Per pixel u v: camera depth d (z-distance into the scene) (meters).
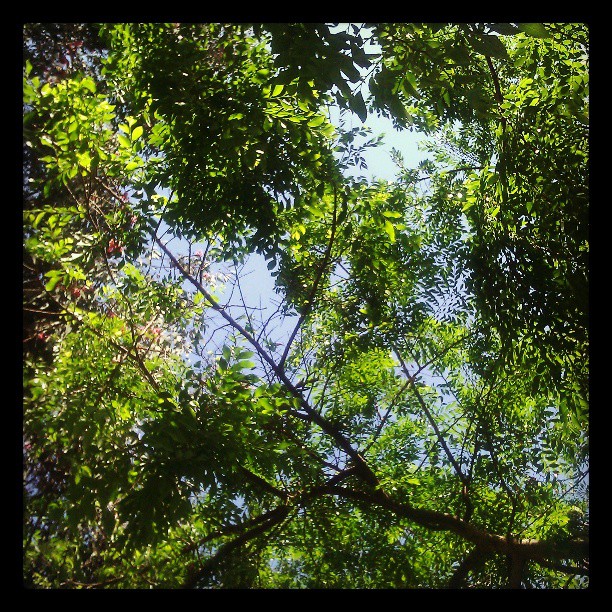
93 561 3.91
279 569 4.48
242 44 4.34
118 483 3.68
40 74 4.57
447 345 5.43
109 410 3.79
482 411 5.06
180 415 3.84
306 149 4.58
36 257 4.03
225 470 3.99
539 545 4.52
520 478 4.93
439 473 5.00
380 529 4.63
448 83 4.47
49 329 4.09
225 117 4.19
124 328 4.35
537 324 4.57
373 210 5.04
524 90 4.79
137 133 4.44
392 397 5.41
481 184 5.18
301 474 4.44
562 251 4.61
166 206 4.72
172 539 4.03
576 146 4.54
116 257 4.67
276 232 4.80
